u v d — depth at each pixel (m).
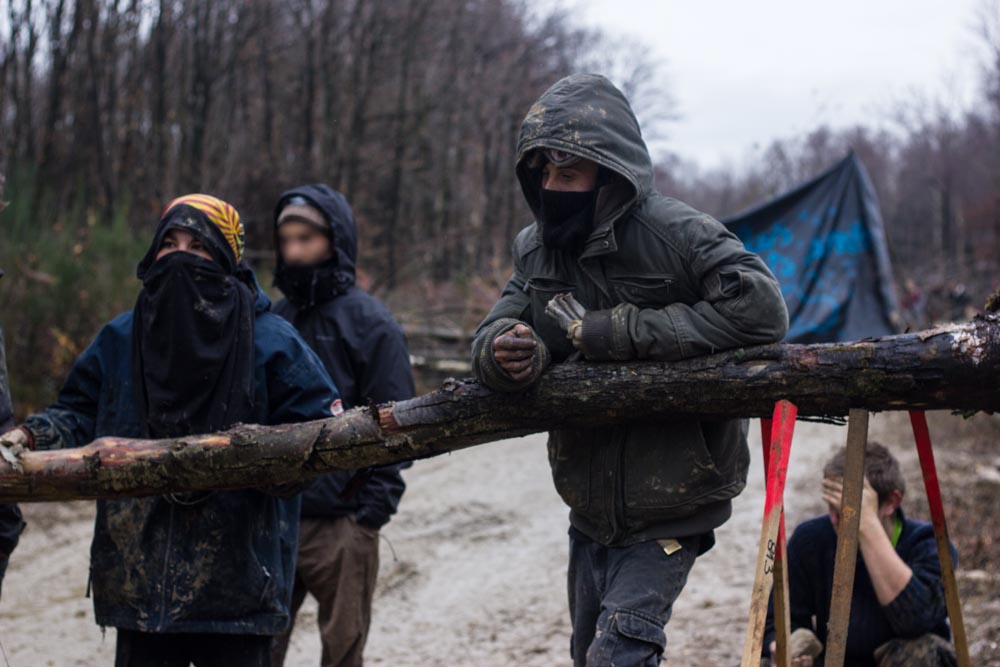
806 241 10.16
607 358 2.71
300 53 23.25
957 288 22.94
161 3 18.41
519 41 30.83
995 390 2.50
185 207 2.96
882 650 3.49
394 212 22.56
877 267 10.06
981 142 46.09
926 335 2.54
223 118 20.59
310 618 5.76
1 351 3.15
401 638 5.44
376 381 4.03
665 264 2.74
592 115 2.70
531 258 2.97
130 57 18.28
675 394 2.66
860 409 2.57
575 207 2.77
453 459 10.08
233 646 3.03
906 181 58.28
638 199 2.72
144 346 3.01
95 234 11.00
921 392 2.53
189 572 2.93
